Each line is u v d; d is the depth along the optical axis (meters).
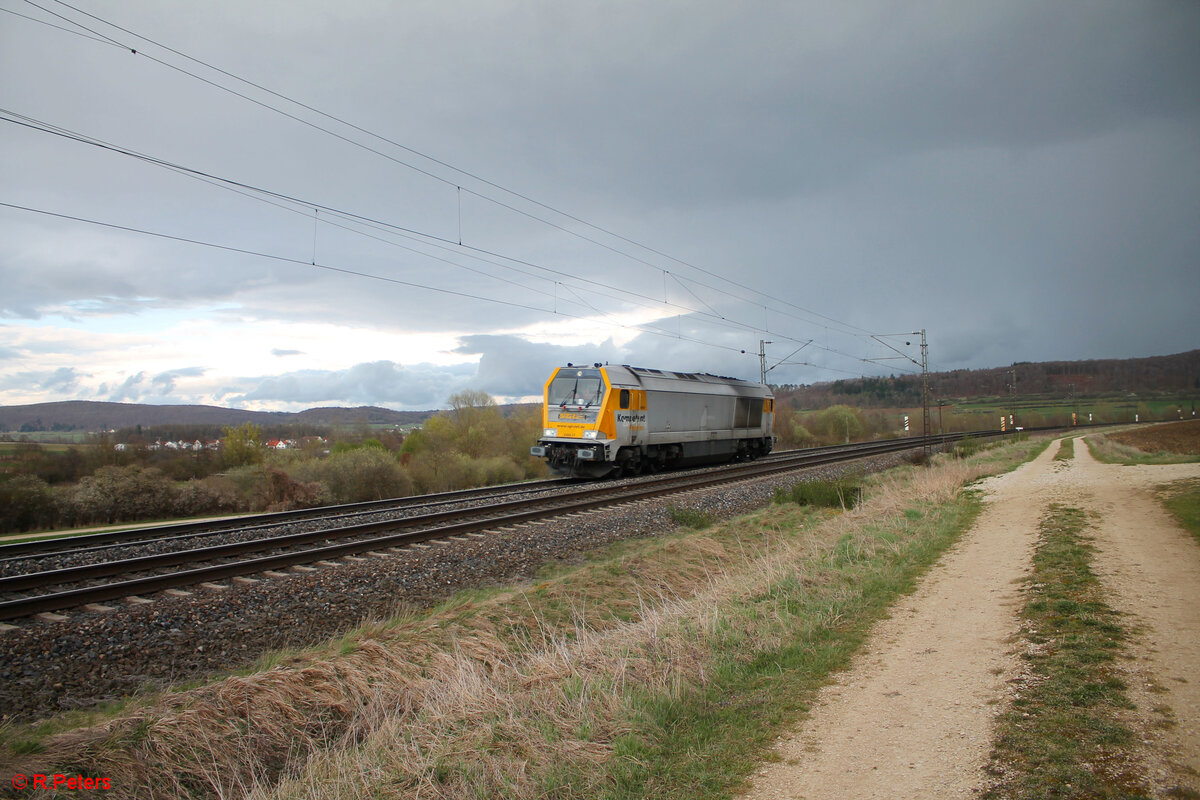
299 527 14.24
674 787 4.05
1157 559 8.74
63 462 30.38
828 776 4.04
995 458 31.83
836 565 10.02
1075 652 5.59
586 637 6.93
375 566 10.34
